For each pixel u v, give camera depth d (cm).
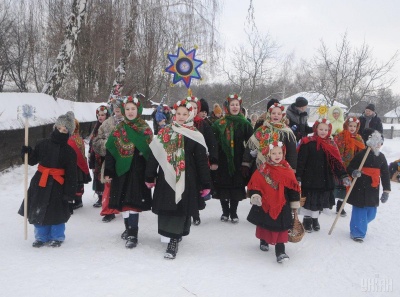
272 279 380
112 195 448
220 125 560
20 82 1833
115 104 568
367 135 578
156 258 416
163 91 3100
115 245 449
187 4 1669
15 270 362
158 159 422
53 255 406
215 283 361
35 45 1814
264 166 432
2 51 1766
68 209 439
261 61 2761
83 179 588
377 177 508
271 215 418
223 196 555
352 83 2139
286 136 490
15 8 1711
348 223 600
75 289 330
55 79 1192
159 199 419
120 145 444
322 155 527
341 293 359
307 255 454
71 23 1186
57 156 426
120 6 1631
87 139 1330
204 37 1716
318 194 531
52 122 1052
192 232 521
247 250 461
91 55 1883
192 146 430
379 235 543
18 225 499
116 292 329
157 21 1819
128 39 1633
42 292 322
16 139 831
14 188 695
